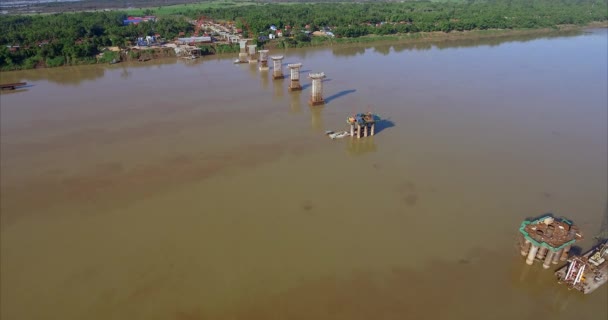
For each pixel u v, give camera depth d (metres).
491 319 26.91
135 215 38.00
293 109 65.81
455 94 70.75
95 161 48.81
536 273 30.27
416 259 31.83
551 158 47.03
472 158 47.41
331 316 27.20
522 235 33.41
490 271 30.53
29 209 39.28
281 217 37.25
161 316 27.44
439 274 30.34
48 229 36.19
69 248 33.72
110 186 43.16
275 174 44.91
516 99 67.69
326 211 38.00
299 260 31.98
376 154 49.12
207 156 49.59
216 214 37.91
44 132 57.88
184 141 54.09
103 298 28.86
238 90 77.31
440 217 36.72
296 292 29.09
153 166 47.31
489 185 41.66
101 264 31.89
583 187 40.94
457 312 27.39
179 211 38.44
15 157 50.22
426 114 61.59
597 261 30.23
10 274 31.02
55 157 50.03
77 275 30.86
